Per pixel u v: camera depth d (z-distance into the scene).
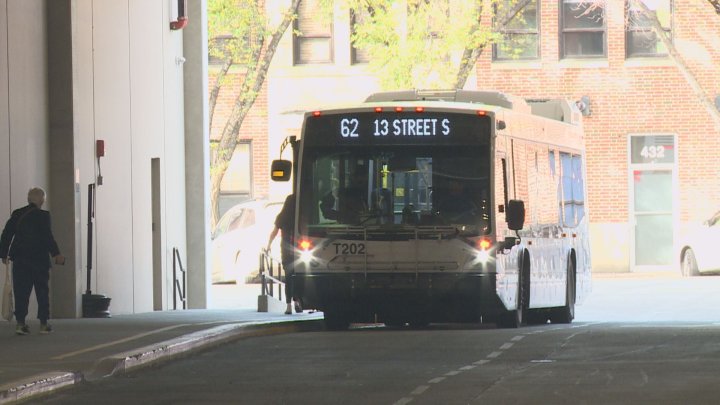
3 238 81.69
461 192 91.06
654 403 50.88
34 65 101.38
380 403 52.31
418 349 74.94
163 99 131.00
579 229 118.25
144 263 123.25
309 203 92.31
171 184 133.12
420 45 197.75
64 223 103.75
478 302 90.44
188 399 54.69
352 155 92.25
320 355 72.38
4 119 94.88
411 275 90.69
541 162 104.69
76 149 104.62
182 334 78.44
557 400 52.28
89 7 110.38
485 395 54.19
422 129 91.75
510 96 100.38
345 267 91.25
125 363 65.12
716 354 68.19
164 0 131.75
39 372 59.84
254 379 61.34
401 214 91.19
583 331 85.69
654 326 91.50
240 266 183.38
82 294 105.19
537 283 101.69
